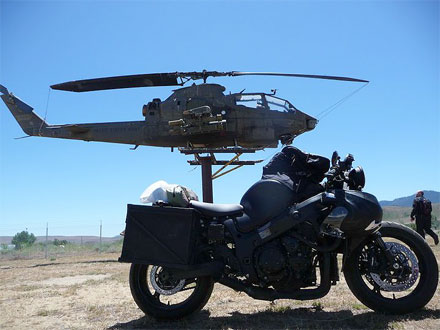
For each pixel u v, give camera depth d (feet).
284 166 14.14
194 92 41.16
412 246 13.55
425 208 39.50
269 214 13.34
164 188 14.51
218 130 40.45
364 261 13.58
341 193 13.05
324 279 12.90
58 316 14.98
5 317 14.93
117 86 40.19
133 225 13.85
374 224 12.78
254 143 42.27
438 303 14.24
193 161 46.80
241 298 17.12
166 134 42.73
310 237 13.12
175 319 13.76
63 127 47.34
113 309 15.92
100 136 45.21
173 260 13.32
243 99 41.65
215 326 12.82
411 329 11.51
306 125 42.63
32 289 21.62
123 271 29.17
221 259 13.48
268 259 12.82
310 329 12.07
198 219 13.79
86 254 54.90
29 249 68.23
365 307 14.40
